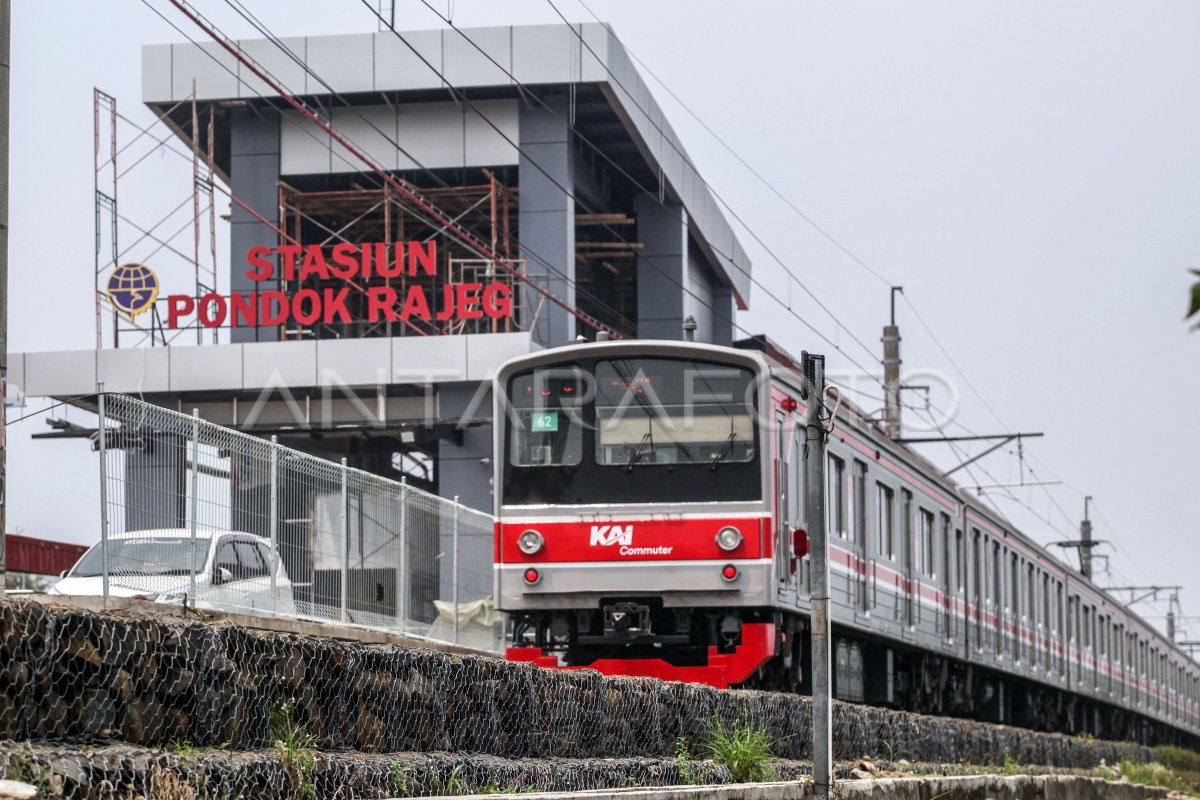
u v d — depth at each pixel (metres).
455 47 35.25
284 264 34.94
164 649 8.20
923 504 24.53
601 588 17.75
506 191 36.84
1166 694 52.78
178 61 35.69
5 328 9.58
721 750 13.23
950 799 14.75
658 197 40.12
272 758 8.22
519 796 8.56
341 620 16.58
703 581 17.58
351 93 35.53
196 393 34.09
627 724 12.70
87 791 6.79
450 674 10.72
